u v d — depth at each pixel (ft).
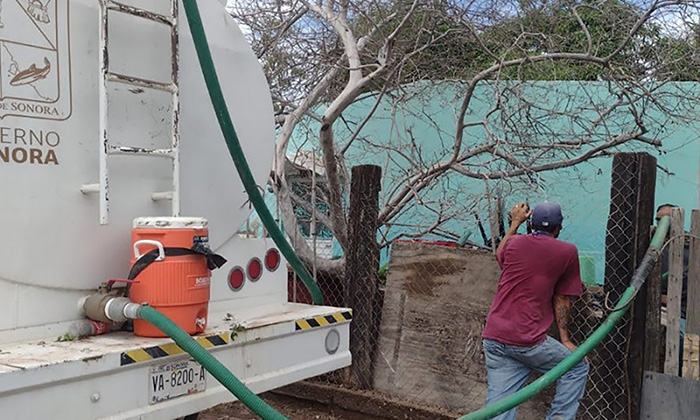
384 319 18.44
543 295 13.43
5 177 8.27
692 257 14.39
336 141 24.12
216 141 11.37
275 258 12.71
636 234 14.90
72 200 9.04
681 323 16.22
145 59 10.02
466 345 17.11
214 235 11.37
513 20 20.43
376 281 18.78
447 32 19.88
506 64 18.58
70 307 9.15
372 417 17.85
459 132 19.01
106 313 8.87
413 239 24.64
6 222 8.31
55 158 8.81
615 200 15.14
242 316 11.21
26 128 8.47
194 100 10.97
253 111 12.17
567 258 13.38
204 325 9.57
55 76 8.79
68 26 8.94
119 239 9.71
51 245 8.81
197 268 9.36
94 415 8.07
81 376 7.87
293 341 11.21
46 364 7.50
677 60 19.29
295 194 23.03
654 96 20.12
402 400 17.74
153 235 9.17
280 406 19.20
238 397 8.69
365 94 26.14
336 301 20.13
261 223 12.84
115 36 9.59
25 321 8.64
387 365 18.26
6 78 8.24
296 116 20.07
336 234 20.36
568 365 11.94
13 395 7.24
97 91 9.33
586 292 15.61
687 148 28.71
